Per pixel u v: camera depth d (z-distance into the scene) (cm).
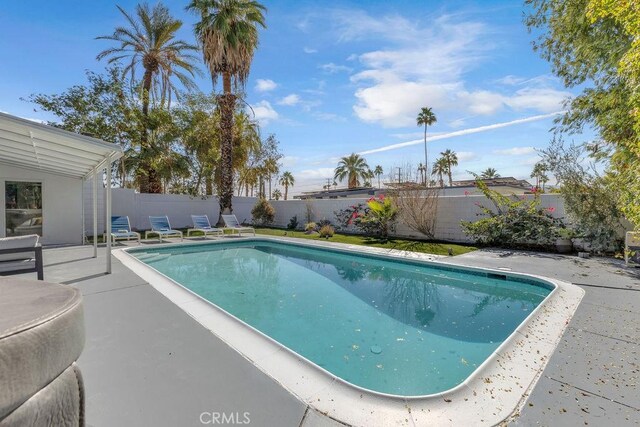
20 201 936
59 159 768
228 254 1005
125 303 439
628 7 439
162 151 1534
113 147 536
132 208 1408
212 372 268
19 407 46
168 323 371
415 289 643
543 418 217
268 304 548
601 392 245
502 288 648
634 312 415
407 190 1214
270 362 287
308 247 1055
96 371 266
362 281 702
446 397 242
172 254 975
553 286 558
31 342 48
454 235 1123
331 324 466
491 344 404
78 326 63
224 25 1326
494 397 241
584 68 805
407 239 1183
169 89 1659
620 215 781
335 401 235
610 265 705
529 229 915
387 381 324
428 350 389
